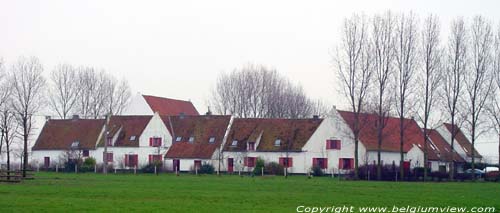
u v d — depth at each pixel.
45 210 37.59
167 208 39.00
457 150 117.12
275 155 107.12
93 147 116.62
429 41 86.38
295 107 144.50
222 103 141.88
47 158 118.25
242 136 110.62
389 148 104.44
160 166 106.81
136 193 50.44
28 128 113.69
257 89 141.50
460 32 86.88
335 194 51.50
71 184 62.66
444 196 50.50
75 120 122.12
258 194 50.72
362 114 100.50
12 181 65.38
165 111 131.00
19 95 108.88
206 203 42.34
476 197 49.88
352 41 88.19
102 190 53.47
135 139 115.56
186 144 111.88
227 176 92.50
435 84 87.62
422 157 106.50
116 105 142.00
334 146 104.25
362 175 86.56
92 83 138.38
